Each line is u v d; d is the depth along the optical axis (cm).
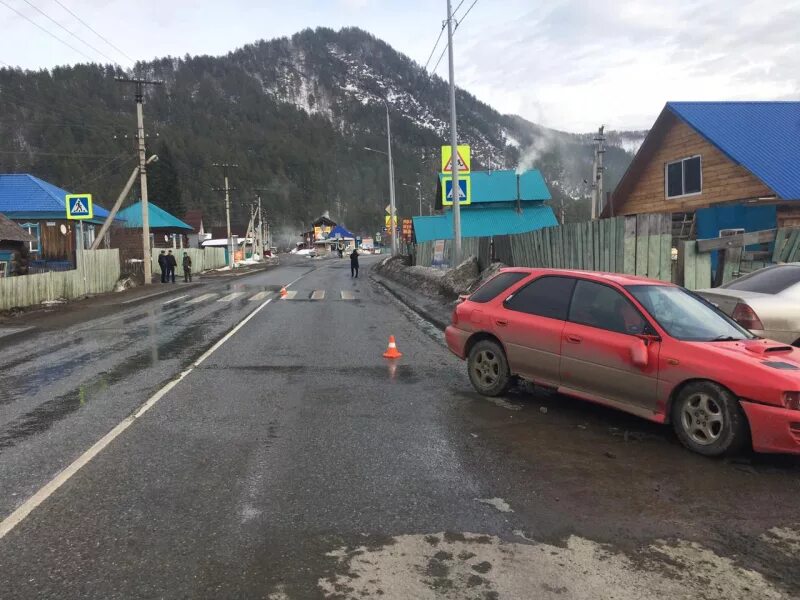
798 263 794
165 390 749
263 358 983
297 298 2211
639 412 546
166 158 9325
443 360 966
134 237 4588
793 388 450
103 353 1040
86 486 435
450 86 1856
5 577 311
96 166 9594
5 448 522
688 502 410
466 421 608
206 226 12731
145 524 373
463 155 1886
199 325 1439
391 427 588
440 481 448
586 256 1255
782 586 305
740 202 1719
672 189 2052
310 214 15662
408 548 344
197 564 325
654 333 539
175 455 504
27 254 2784
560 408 657
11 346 1134
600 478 454
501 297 699
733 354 490
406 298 2128
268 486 436
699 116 1864
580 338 591
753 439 466
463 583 307
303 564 326
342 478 453
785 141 1723
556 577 313
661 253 1100
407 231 4947
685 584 307
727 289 812
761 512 395
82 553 337
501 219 3691
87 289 2417
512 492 427
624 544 350
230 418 620
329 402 688
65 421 608
